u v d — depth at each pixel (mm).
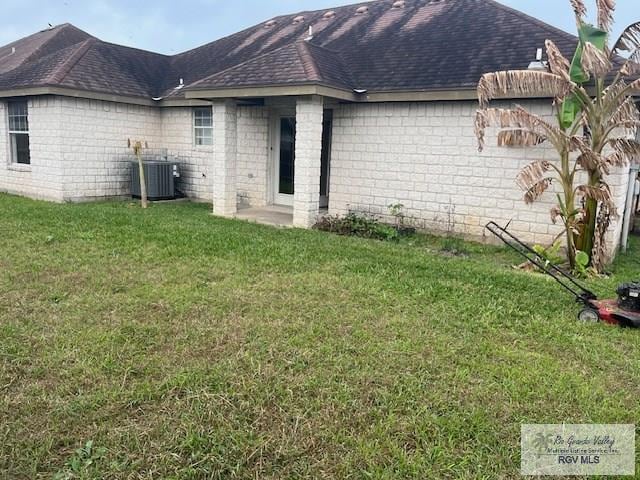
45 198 11961
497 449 2662
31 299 4699
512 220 8273
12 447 2551
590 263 6781
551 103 7703
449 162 8742
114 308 4520
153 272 5695
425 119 8875
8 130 12773
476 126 6668
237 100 10469
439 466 2518
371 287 5391
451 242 8391
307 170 9133
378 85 9117
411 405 3043
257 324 4234
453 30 10258
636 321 4410
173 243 7141
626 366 3697
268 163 11773
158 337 3916
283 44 12922
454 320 4508
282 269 6023
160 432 2699
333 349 3789
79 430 2715
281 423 2818
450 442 2699
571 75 6500
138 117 12836
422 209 9148
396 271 6117
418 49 9930
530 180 6727
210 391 3127
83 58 12336
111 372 3334
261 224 9555
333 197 10156
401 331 4191
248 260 6371
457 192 8742
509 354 3812
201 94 9836
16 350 3609
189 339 3902
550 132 6719
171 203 12398
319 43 11852
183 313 4445
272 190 11969
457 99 8289
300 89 8555
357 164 9750
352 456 2566
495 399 3146
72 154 11547
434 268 6371
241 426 2779
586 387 3314
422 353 3779
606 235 7492
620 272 6938
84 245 6832
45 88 10844
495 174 8336
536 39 8867
